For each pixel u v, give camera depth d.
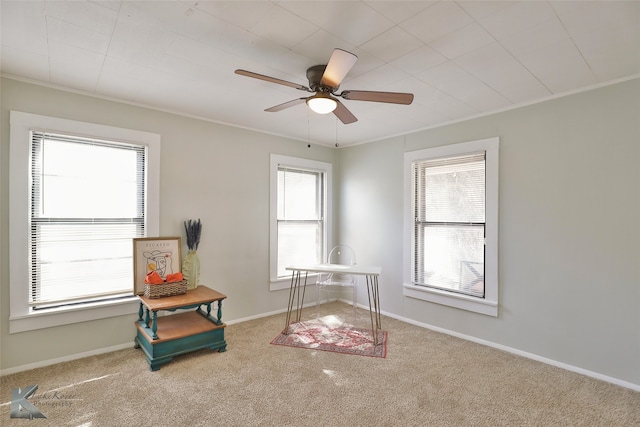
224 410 2.09
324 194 4.68
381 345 3.14
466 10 1.61
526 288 2.91
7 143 2.46
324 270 3.43
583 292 2.60
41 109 2.59
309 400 2.21
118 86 2.65
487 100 2.87
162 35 1.89
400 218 3.98
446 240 3.54
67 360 2.72
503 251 3.06
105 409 2.08
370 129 3.84
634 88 2.37
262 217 3.98
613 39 1.87
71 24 1.78
